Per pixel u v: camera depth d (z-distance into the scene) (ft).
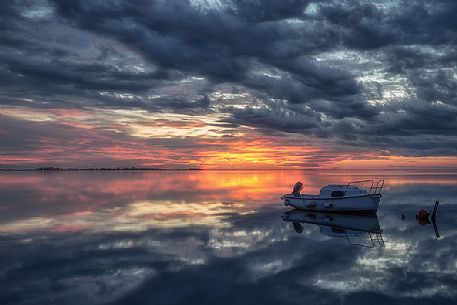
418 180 300.40
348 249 54.29
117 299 34.47
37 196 135.64
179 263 46.03
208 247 54.65
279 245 56.59
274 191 167.22
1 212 90.43
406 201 125.70
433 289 37.88
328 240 60.64
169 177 370.12
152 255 49.73
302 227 73.36
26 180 272.72
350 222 80.69
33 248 53.01
